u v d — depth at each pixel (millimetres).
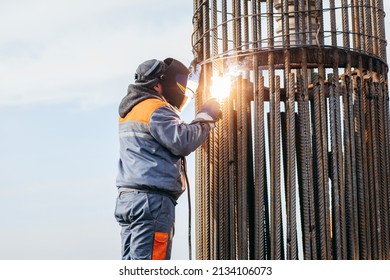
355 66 7512
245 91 7273
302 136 7098
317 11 7332
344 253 7098
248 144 7359
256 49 7266
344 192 7234
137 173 6340
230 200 7219
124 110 6594
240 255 7098
